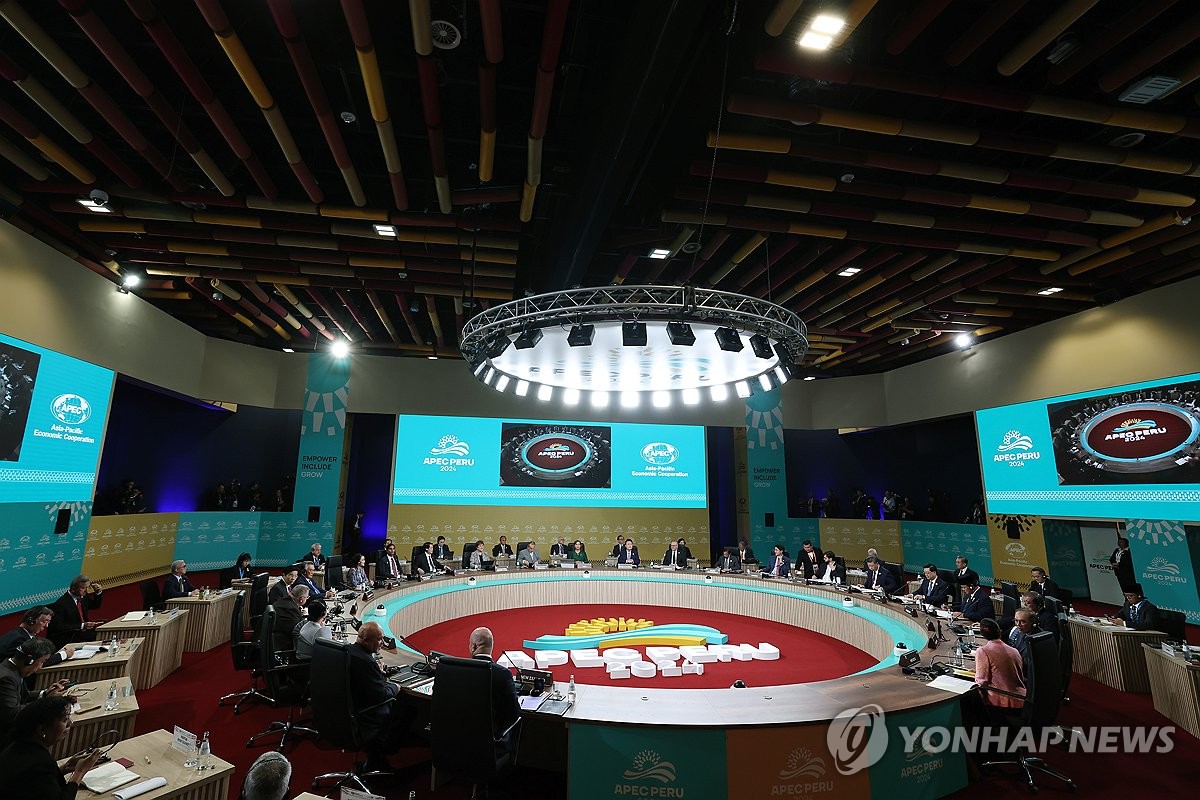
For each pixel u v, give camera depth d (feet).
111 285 30.96
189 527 40.14
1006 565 37.55
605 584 34.32
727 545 52.70
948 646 17.42
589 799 11.23
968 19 15.60
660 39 13.19
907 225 22.88
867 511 48.55
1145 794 12.96
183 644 22.00
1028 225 24.29
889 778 11.93
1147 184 21.59
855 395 48.80
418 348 45.98
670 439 47.52
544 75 14.69
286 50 17.12
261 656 16.05
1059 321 34.68
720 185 21.15
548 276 27.09
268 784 6.94
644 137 16.51
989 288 30.81
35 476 26.25
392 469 43.65
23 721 8.09
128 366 32.45
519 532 44.37
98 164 22.36
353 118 19.25
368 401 44.45
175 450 43.55
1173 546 28.76
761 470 47.47
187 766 9.31
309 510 42.39
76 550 29.14
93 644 16.52
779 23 13.21
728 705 12.32
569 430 46.24
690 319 18.76
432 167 20.51
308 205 22.77
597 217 20.57
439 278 30.66
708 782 11.16
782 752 11.34
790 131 19.53
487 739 10.56
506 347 21.25
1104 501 31.94
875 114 16.46
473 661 10.87
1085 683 21.02
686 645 25.32
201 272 30.22
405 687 13.21
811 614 27.94
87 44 16.74
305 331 41.16
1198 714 15.94
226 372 41.91
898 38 14.16
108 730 12.03
